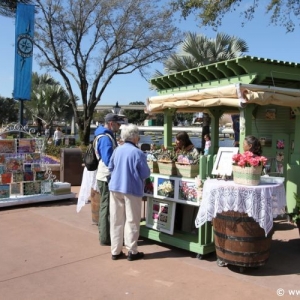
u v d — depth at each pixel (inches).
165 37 918.4
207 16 427.8
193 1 435.8
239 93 184.9
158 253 196.1
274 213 163.9
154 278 163.3
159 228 208.1
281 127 286.4
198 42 728.3
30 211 289.6
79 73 940.0
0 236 224.4
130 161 181.2
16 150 311.1
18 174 311.6
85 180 245.0
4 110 2253.9
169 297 145.1
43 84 1665.8
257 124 304.2
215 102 198.5
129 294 147.9
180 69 737.0
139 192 183.0
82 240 217.9
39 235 227.1
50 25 874.8
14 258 187.9
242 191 158.9
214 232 174.6
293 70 227.6
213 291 150.1
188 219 213.2
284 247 206.4
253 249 163.6
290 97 199.9
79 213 285.0
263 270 172.2
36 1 839.1
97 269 173.9
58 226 247.6
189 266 177.2
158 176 205.6
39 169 322.0
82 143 871.1
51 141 813.2
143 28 909.2
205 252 184.7
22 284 157.5
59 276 165.8
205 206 167.6
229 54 714.8
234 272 169.5
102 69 936.3
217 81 242.2
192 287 153.9
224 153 181.5
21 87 420.5
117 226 185.8
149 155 216.1
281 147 283.1
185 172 194.7
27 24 417.4
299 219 199.2
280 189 166.6
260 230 162.7
